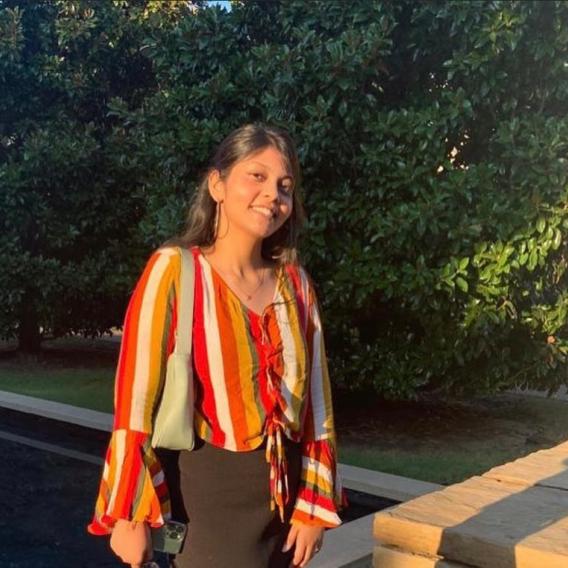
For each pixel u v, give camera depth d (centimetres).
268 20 668
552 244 543
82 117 1055
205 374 170
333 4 596
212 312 172
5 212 934
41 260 941
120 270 959
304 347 181
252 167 179
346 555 370
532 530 260
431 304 563
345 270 574
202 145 601
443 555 260
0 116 998
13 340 1285
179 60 663
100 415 660
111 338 1333
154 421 168
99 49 1012
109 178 960
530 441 647
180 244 182
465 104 556
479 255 555
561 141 539
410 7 591
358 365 609
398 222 548
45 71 982
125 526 164
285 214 184
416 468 543
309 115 575
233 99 615
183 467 172
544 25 556
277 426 173
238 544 172
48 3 1023
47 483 509
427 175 561
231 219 180
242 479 172
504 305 567
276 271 189
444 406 764
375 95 620
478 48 559
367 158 566
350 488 495
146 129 726
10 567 378
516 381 611
